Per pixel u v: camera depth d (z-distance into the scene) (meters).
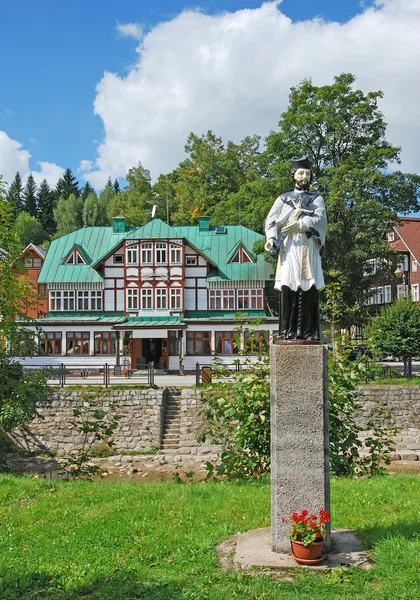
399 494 12.04
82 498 12.29
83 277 53.97
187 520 10.31
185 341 50.47
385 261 48.06
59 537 9.68
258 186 45.56
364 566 7.92
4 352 24.55
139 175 94.69
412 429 31.83
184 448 30.33
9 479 14.55
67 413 31.80
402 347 36.88
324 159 46.66
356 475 15.62
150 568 8.28
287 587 7.38
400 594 7.01
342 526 9.85
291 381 8.41
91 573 8.12
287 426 8.41
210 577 7.78
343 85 44.88
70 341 50.88
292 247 8.77
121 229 59.47
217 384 16.23
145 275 52.84
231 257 54.53
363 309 44.84
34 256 62.38
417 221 73.19
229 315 53.03
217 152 88.69
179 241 52.84
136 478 24.70
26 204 124.94
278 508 8.39
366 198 43.31
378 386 32.66
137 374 45.03
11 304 26.14
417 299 67.31
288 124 45.81
